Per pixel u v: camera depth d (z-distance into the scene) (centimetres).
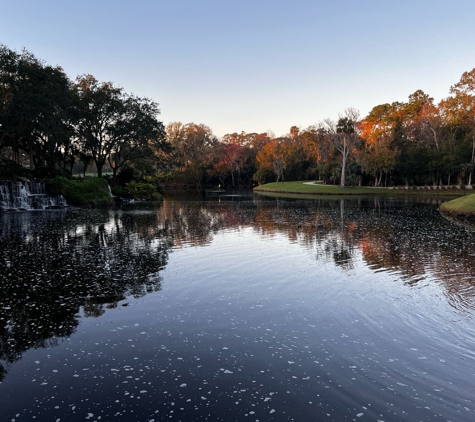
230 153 11394
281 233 2469
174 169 11900
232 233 2473
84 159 6291
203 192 8819
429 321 998
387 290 1258
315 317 1028
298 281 1366
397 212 3847
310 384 707
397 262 1642
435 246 1992
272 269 1534
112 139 6128
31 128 4650
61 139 5016
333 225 2859
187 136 12094
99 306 1112
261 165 10744
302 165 11300
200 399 663
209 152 11675
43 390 695
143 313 1058
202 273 1469
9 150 7206
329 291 1252
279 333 927
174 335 917
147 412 630
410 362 786
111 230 2591
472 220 3152
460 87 8381
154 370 759
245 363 784
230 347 854
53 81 4600
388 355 816
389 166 7638
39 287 1285
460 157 7400
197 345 864
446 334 920
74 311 1073
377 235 2366
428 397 668
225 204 5078
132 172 6662
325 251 1883
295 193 7725
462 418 613
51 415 625
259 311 1073
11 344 877
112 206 4728
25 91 4244
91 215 3603
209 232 2514
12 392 690
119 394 680
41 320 1009
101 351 839
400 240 2180
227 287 1294
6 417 620
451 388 695
